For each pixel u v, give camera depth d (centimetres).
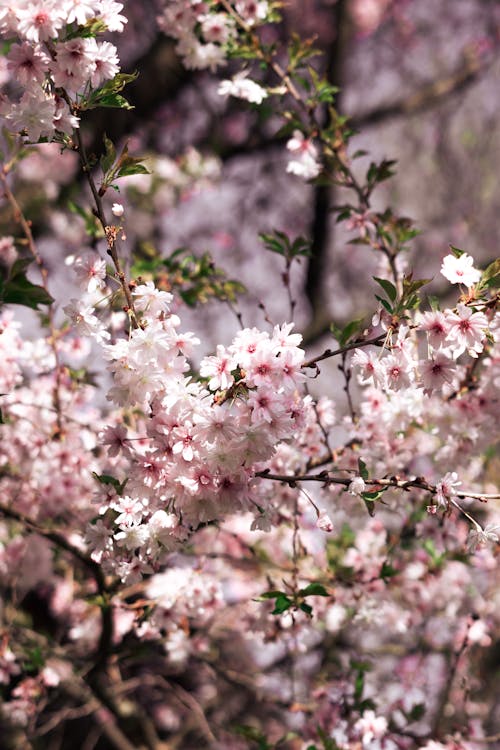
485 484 442
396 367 228
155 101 667
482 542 237
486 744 479
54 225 565
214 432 215
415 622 462
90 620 490
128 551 258
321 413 335
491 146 878
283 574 424
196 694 616
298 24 789
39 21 211
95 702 505
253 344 218
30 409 379
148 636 387
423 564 410
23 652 432
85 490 382
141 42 679
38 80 220
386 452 339
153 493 230
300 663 550
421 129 869
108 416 405
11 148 360
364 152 382
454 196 889
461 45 880
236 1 374
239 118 745
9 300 248
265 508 241
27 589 486
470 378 335
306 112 386
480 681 568
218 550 486
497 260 220
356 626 402
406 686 507
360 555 389
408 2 865
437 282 830
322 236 750
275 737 522
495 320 224
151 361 216
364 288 839
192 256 411
